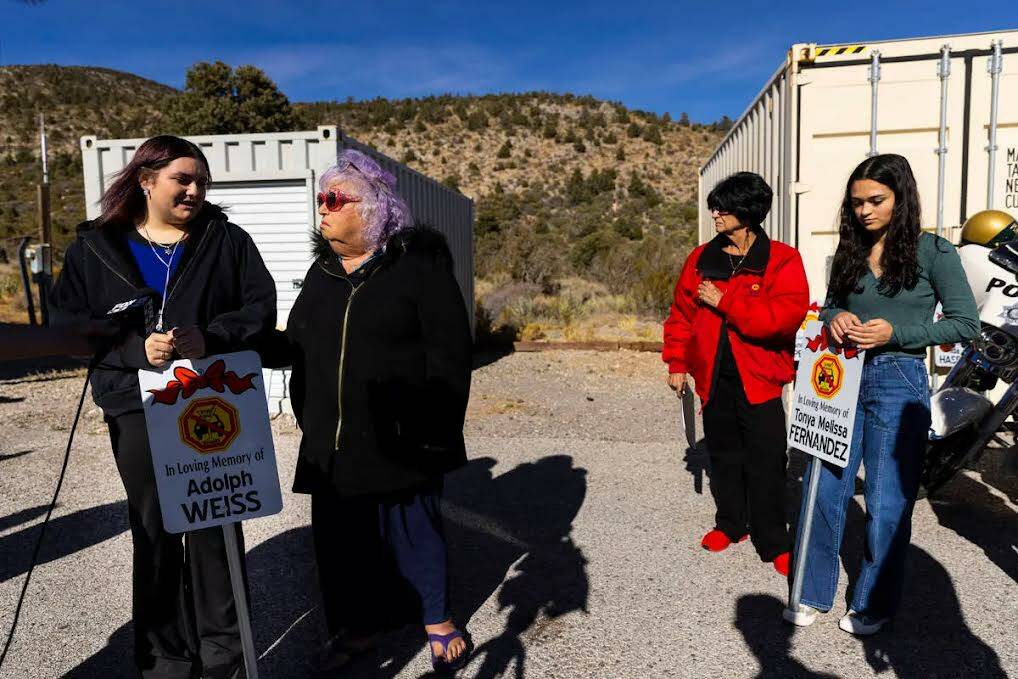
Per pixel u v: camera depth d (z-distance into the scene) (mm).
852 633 3090
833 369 2986
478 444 6324
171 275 2523
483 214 40344
